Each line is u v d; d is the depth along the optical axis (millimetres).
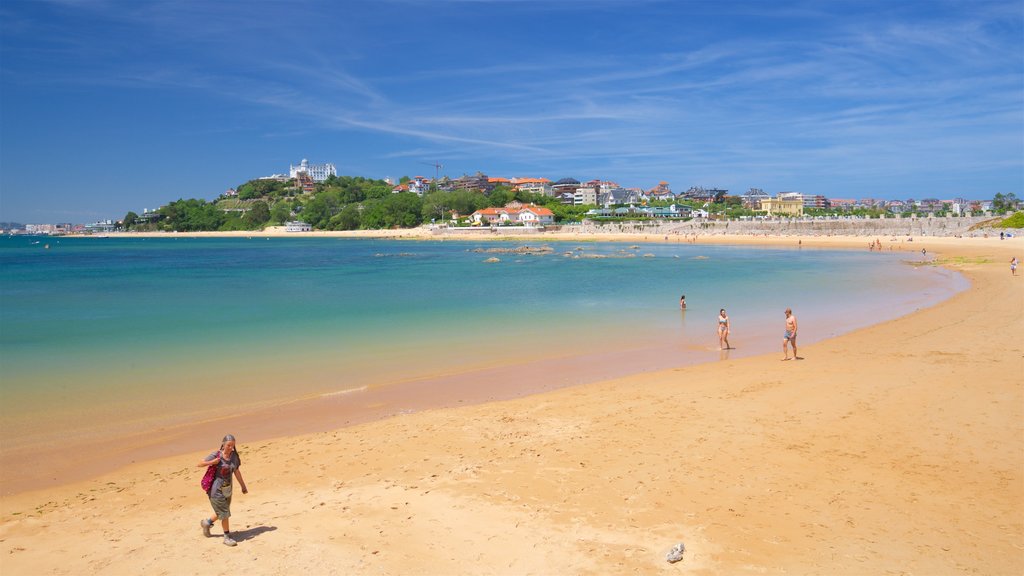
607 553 9062
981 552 8898
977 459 12227
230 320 33875
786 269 70125
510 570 8703
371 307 39312
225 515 9711
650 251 117438
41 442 14891
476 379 20609
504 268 76750
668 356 23922
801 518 10016
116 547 9680
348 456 13461
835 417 15039
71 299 45094
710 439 13766
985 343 23203
